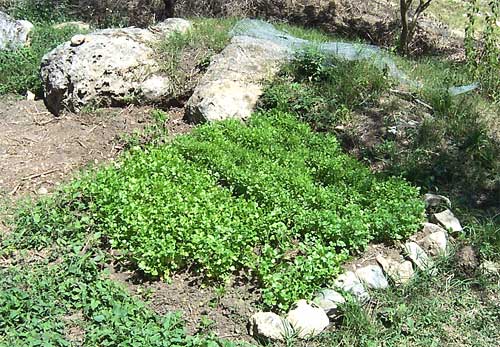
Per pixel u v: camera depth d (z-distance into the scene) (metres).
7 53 4.53
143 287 2.38
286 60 3.88
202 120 3.57
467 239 2.79
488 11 7.12
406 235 2.71
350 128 3.51
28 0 6.64
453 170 3.24
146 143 3.42
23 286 2.32
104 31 3.98
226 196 2.80
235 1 6.75
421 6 5.78
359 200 2.87
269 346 2.14
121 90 3.77
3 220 2.76
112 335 2.06
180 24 4.35
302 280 2.33
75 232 2.63
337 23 6.73
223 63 3.81
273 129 3.36
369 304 2.40
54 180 3.12
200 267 2.45
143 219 2.53
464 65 4.75
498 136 3.54
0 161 3.27
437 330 2.32
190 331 2.20
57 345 2.07
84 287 2.30
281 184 2.88
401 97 3.74
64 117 3.73
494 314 2.43
